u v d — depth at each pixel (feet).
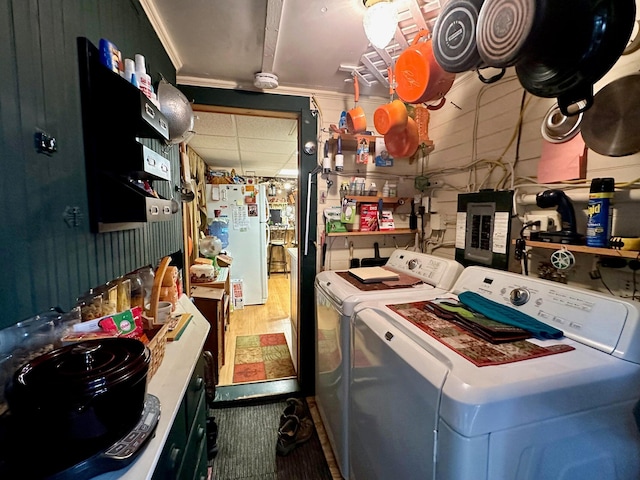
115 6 3.27
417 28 4.60
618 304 2.90
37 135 2.06
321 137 7.30
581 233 3.97
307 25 4.55
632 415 2.66
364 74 6.27
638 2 3.27
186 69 6.12
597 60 2.53
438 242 7.07
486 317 3.51
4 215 1.80
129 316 3.24
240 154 13.64
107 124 2.75
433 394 2.54
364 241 7.79
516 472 2.35
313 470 5.50
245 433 6.43
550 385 2.39
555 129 3.93
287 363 9.15
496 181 5.39
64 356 2.23
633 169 3.40
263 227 14.66
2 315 1.77
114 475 2.05
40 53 2.11
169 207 3.51
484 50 2.97
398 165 7.78
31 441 1.92
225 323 10.38
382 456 3.52
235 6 4.18
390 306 4.19
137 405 2.23
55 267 2.23
